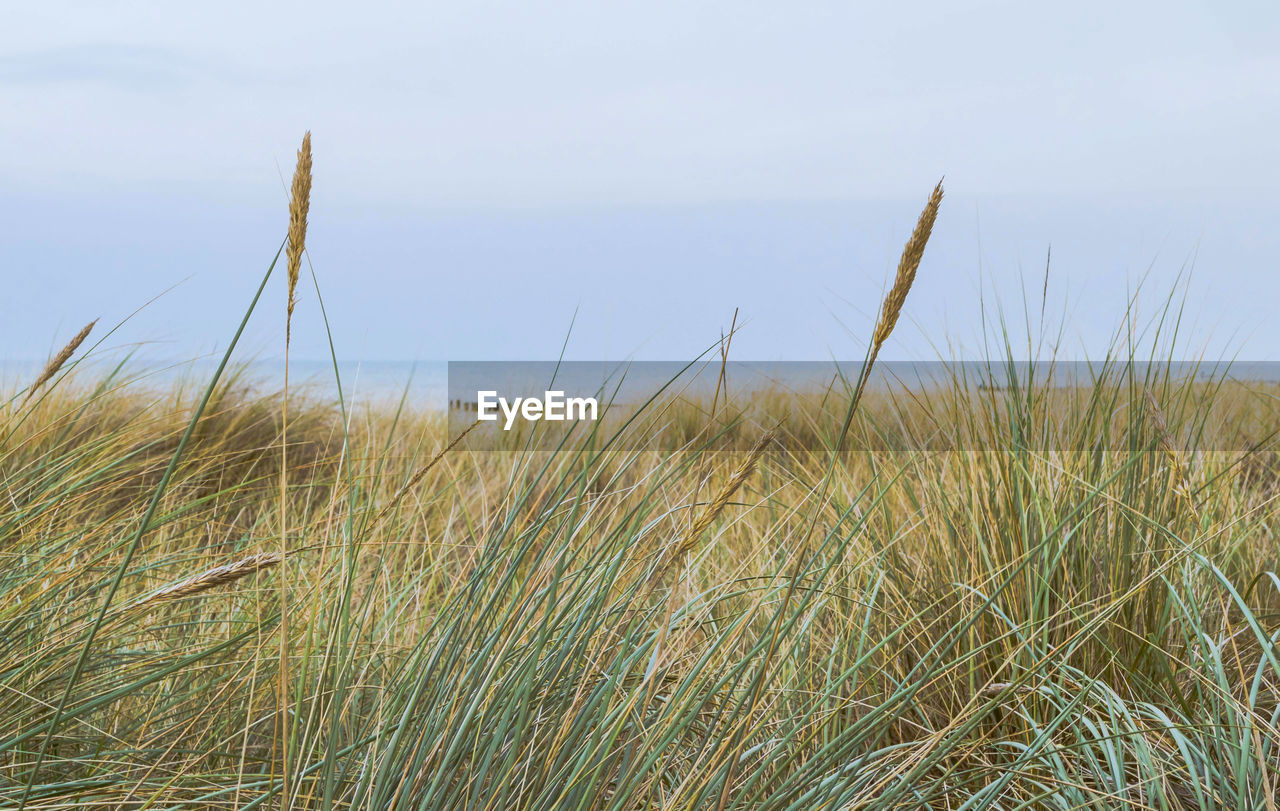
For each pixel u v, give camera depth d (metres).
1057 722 1.66
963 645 2.21
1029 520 2.35
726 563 2.60
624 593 1.59
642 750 1.34
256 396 5.38
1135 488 2.46
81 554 2.07
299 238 0.98
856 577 2.43
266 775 1.41
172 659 1.87
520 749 1.41
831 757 1.54
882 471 2.82
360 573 2.41
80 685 1.75
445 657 1.45
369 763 1.35
